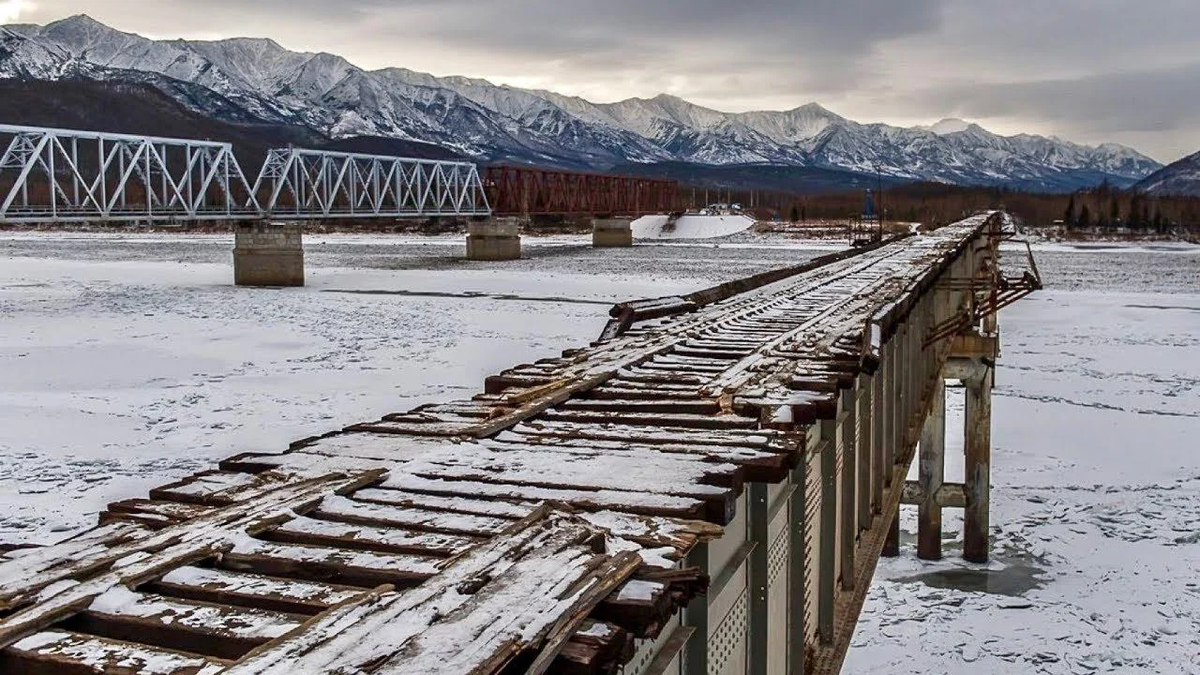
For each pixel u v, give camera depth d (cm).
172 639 437
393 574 504
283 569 518
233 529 553
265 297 6806
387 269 9694
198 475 690
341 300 6581
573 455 761
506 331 5050
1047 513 2630
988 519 2380
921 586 2225
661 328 1605
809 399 955
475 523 593
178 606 457
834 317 1762
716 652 638
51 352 4319
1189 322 6147
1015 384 4162
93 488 2414
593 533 544
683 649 585
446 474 700
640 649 508
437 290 7344
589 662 405
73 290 7288
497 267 10050
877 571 2327
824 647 982
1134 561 2302
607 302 6475
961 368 2480
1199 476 2902
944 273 3058
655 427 877
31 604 447
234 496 623
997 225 7025
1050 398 3900
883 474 1448
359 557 525
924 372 2361
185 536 538
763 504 730
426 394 3497
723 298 2200
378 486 675
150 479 2495
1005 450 3175
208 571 502
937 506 2378
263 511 588
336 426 3034
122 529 559
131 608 454
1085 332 5672
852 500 1123
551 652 397
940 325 2542
